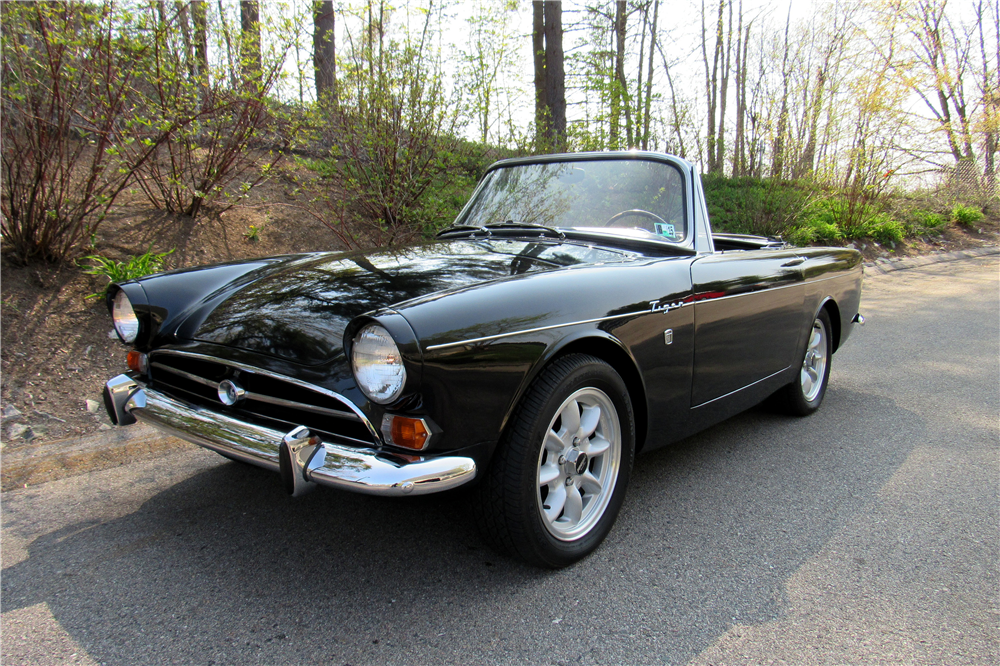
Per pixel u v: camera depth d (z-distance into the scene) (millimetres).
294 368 1871
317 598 1922
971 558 2174
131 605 1886
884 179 12180
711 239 2908
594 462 2256
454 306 1778
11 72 4051
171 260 5180
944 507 2557
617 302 2170
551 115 9336
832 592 1975
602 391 2143
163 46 4531
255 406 1995
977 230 14062
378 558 2146
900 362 5031
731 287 2705
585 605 1898
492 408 1801
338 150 6270
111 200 4664
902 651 1700
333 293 2180
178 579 2021
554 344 1932
